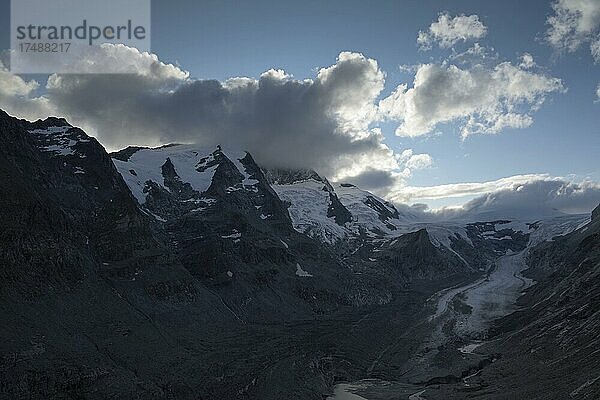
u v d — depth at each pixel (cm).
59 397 9500
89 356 10875
